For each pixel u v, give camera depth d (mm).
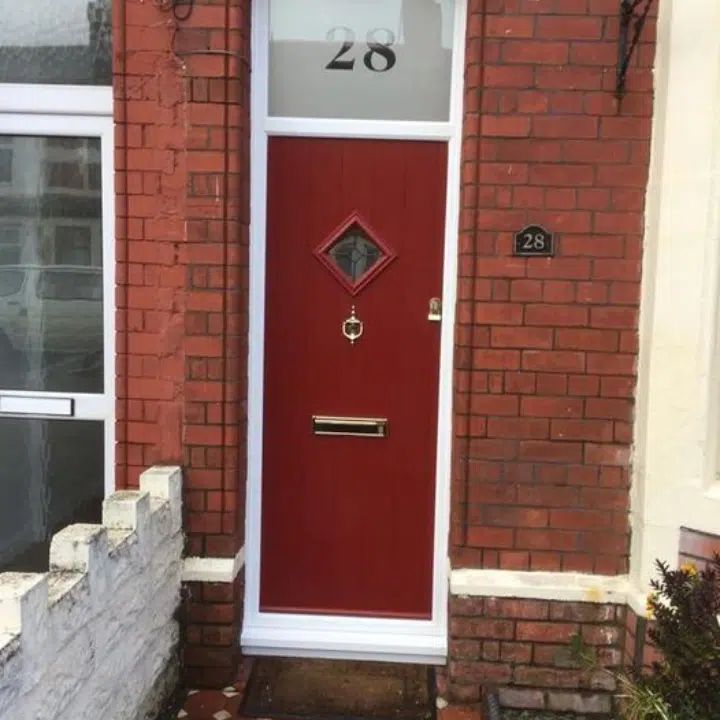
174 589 3229
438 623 3562
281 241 3486
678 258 2973
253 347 3488
